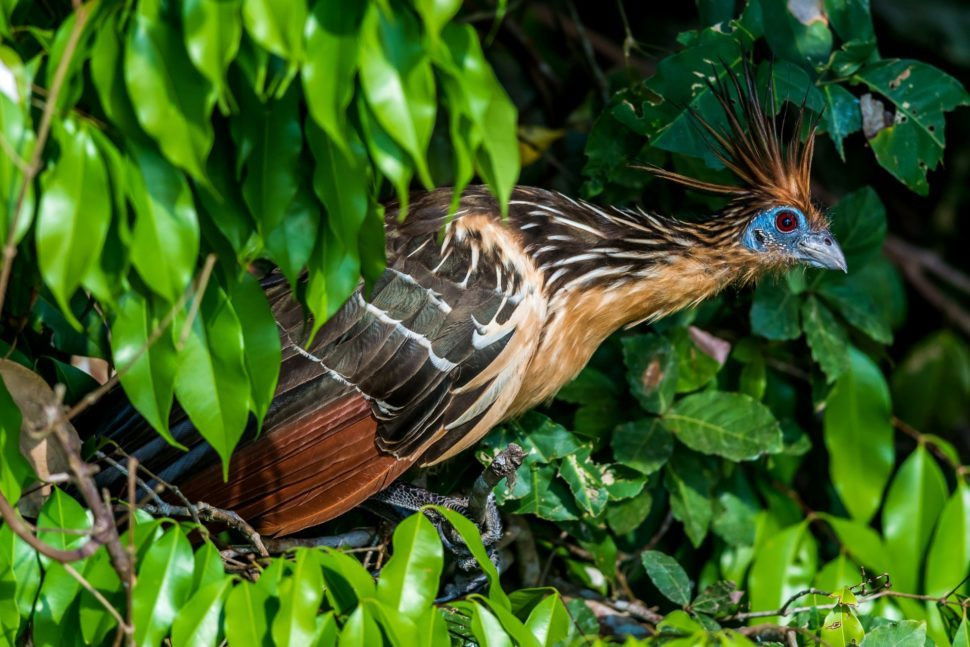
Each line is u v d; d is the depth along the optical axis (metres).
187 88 4.38
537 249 7.55
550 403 8.10
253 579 6.45
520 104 11.09
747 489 8.64
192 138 4.37
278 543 7.27
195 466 6.93
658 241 7.84
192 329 5.21
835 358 8.52
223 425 5.24
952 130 12.80
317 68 4.34
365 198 4.83
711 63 7.69
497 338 7.30
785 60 7.83
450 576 8.19
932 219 13.10
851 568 8.23
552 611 5.79
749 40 7.75
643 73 11.34
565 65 11.39
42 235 4.41
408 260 7.38
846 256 8.79
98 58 4.37
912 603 8.09
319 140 4.80
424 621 5.22
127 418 7.11
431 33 4.15
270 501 7.06
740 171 8.02
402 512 7.91
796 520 8.72
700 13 8.13
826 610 6.80
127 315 5.03
